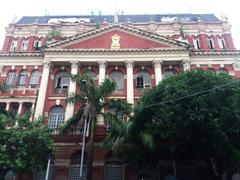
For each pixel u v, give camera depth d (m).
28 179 28.47
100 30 36.66
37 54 36.69
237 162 21.48
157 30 41.66
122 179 28.48
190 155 25.84
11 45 41.06
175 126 21.67
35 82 35.31
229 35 40.78
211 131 21.55
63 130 24.36
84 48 35.69
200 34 40.94
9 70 36.34
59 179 28.19
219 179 23.83
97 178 28.00
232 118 21.39
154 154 24.61
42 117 27.56
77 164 29.17
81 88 24.50
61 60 35.28
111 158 29.47
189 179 28.17
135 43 36.12
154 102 23.55
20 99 33.22
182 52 35.31
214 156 23.53
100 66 34.94
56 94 33.97
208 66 35.69
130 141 22.84
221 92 21.78
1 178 23.25
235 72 35.09
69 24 42.72
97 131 29.58
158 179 27.80
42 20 46.12
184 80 23.45
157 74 34.34
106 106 24.80
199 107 21.34
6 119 23.64
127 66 34.97
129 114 24.48
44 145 23.70
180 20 44.38
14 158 22.22
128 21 43.88
